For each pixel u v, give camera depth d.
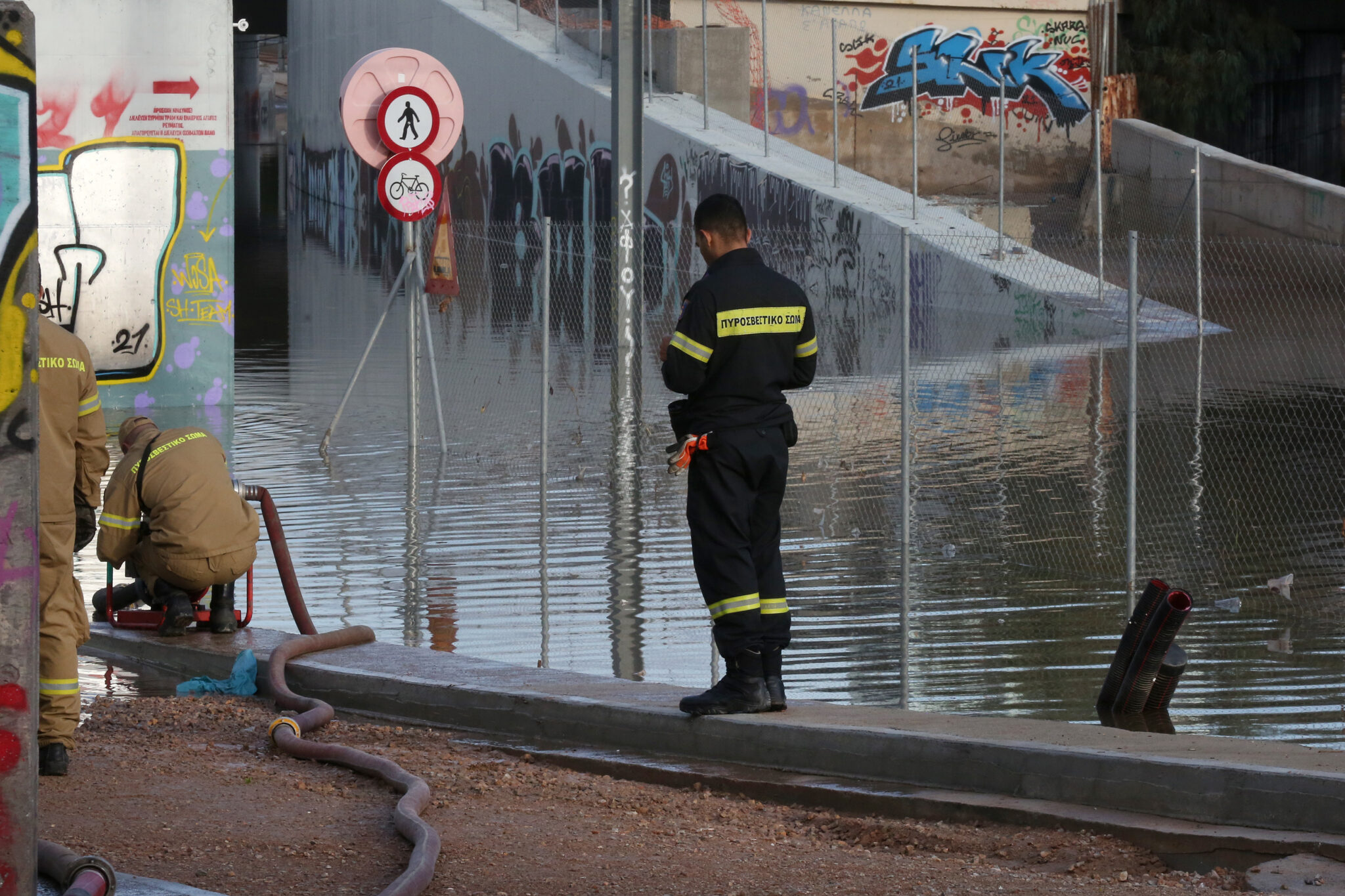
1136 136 69.06
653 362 40.78
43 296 31.58
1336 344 42.50
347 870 9.39
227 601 16.64
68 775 11.52
